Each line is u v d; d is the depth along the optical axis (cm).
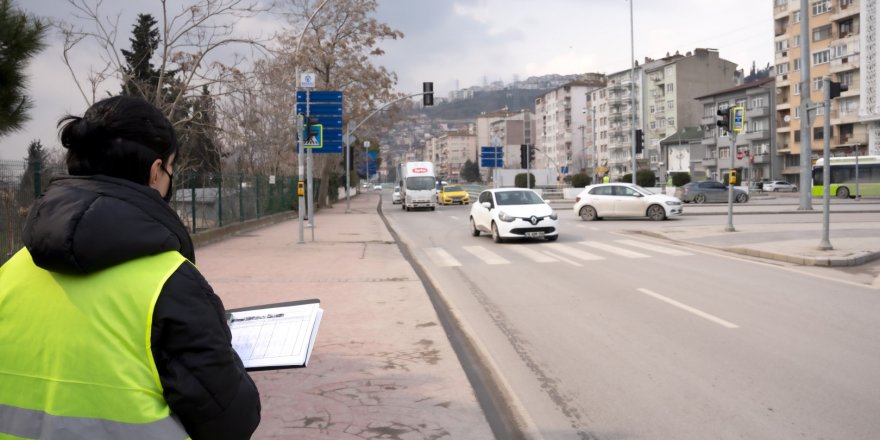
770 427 427
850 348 618
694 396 492
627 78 11494
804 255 1239
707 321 746
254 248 1639
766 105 8300
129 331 153
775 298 878
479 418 432
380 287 1002
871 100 6169
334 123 2192
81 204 152
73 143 170
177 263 162
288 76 2867
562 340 680
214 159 2467
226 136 2477
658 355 610
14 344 156
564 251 1537
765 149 8356
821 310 795
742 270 1148
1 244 836
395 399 470
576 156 13488
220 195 2019
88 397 150
